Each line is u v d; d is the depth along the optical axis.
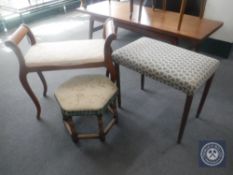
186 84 1.05
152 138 1.34
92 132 1.38
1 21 2.75
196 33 1.57
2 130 1.41
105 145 1.30
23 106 1.60
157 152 1.25
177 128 1.40
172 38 1.64
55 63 1.23
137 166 1.18
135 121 1.45
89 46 1.36
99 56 1.26
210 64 1.16
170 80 1.09
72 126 1.22
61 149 1.28
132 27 1.85
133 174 1.15
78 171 1.17
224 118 1.46
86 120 1.47
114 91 1.23
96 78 1.31
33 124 1.45
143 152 1.25
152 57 1.21
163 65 1.14
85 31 2.78
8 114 1.54
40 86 1.81
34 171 1.17
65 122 1.34
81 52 1.30
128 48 1.31
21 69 1.24
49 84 1.83
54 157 1.24
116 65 1.33
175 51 1.26
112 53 1.29
